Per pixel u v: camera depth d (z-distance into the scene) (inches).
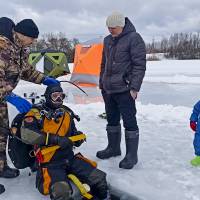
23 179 100.3
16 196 91.0
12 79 93.7
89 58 267.7
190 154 120.2
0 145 97.8
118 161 113.6
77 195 91.2
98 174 92.4
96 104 191.5
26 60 98.7
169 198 90.0
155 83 298.2
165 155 119.2
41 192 89.4
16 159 96.0
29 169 106.7
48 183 87.9
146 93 247.0
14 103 93.7
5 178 100.4
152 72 426.3
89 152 120.8
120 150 118.0
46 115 92.7
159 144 129.8
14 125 93.9
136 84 102.8
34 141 88.4
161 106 187.3
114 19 102.3
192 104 207.6
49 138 89.5
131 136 108.0
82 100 214.1
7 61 90.0
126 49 104.1
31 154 96.1
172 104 208.2
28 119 90.4
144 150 123.9
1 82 89.7
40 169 91.8
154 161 113.8
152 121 161.2
